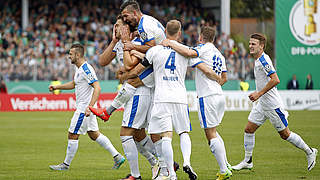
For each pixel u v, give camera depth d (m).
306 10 90.12
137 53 23.56
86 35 106.19
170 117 22.77
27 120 67.06
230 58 95.50
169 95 22.62
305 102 83.81
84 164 31.06
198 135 47.91
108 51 26.08
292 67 90.25
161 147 24.14
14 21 108.00
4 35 100.75
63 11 112.31
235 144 40.19
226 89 91.56
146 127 25.12
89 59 95.75
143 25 23.80
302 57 90.44
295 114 71.56
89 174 27.19
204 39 25.12
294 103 83.31
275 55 90.12
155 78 23.05
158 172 25.89
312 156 27.22
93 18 113.06
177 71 22.88
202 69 23.50
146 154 26.14
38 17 109.44
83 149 38.75
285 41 90.06
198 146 39.50
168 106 22.66
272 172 27.27
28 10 111.50
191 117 70.62
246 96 84.75
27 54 95.88
